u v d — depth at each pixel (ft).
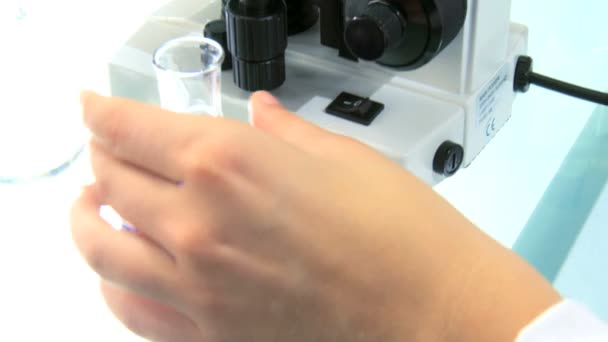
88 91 0.95
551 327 0.88
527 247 1.28
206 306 0.93
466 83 1.28
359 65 1.33
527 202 1.35
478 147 1.35
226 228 0.90
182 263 0.92
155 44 1.39
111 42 1.51
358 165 0.96
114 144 0.94
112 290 1.01
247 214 0.89
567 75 1.53
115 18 1.57
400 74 1.31
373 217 0.92
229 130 0.91
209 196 0.90
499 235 1.30
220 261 0.90
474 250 0.93
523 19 1.64
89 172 1.33
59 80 1.42
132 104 0.94
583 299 1.24
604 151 1.42
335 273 0.91
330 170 0.93
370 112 1.24
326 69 1.33
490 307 0.90
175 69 1.23
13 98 1.38
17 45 1.44
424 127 1.23
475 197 1.35
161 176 0.93
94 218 0.99
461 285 0.91
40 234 1.24
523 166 1.40
